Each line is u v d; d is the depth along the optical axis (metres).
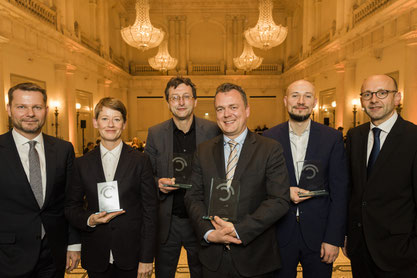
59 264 1.92
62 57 9.48
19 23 7.16
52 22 8.86
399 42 7.54
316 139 2.05
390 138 1.90
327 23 12.26
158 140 2.39
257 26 9.58
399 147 1.86
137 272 1.88
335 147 2.02
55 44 9.03
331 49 10.80
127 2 16.50
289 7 16.38
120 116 1.88
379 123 1.98
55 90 9.61
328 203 2.02
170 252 2.39
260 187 1.66
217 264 1.62
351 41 9.50
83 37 11.51
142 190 1.93
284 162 1.71
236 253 1.58
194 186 1.82
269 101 17.89
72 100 10.20
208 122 2.48
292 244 1.99
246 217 1.55
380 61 8.42
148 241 1.88
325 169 2.01
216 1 16.80
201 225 1.63
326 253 1.90
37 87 1.84
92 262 1.80
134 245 1.85
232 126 1.69
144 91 17.89
